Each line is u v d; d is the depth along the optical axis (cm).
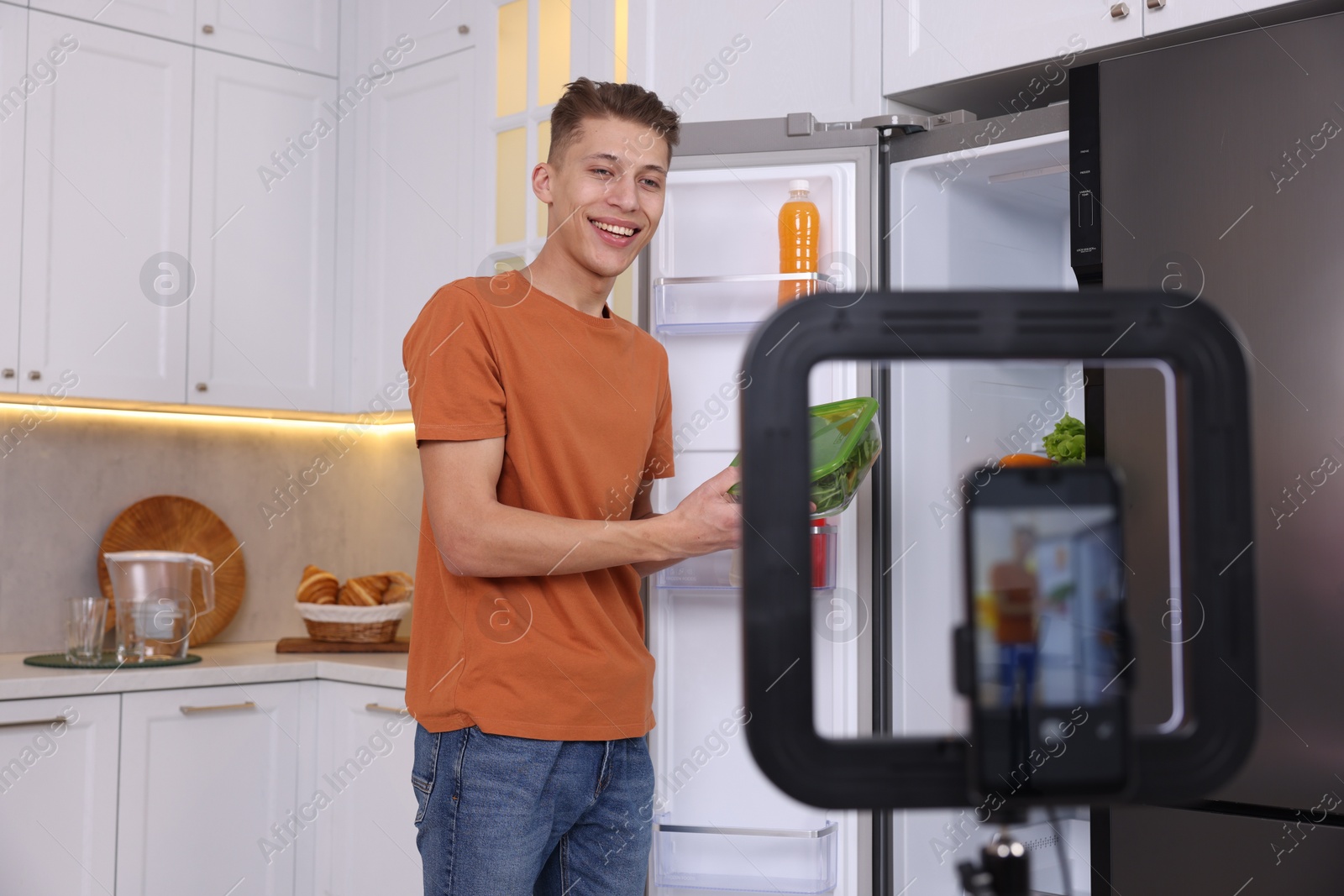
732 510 121
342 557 305
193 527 275
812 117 188
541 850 129
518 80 240
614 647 133
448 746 128
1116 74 157
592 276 137
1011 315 28
